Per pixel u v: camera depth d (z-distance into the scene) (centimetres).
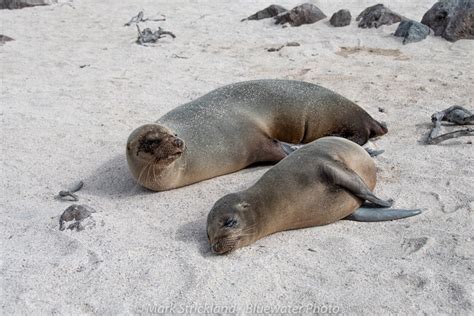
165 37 815
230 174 419
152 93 578
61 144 470
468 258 310
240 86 447
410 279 298
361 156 374
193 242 338
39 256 331
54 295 301
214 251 323
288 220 343
